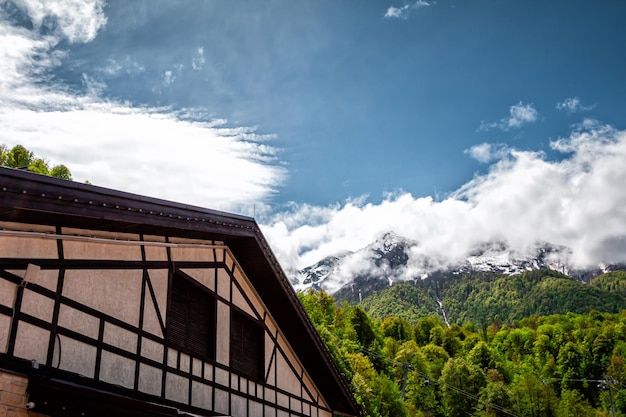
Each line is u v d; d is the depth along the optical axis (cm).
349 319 9581
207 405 1056
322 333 5450
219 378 1116
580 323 15950
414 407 7600
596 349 10462
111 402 717
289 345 1457
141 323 912
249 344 1284
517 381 8969
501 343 13262
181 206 943
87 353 791
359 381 5434
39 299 728
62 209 702
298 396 1455
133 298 905
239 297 1249
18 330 690
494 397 7881
